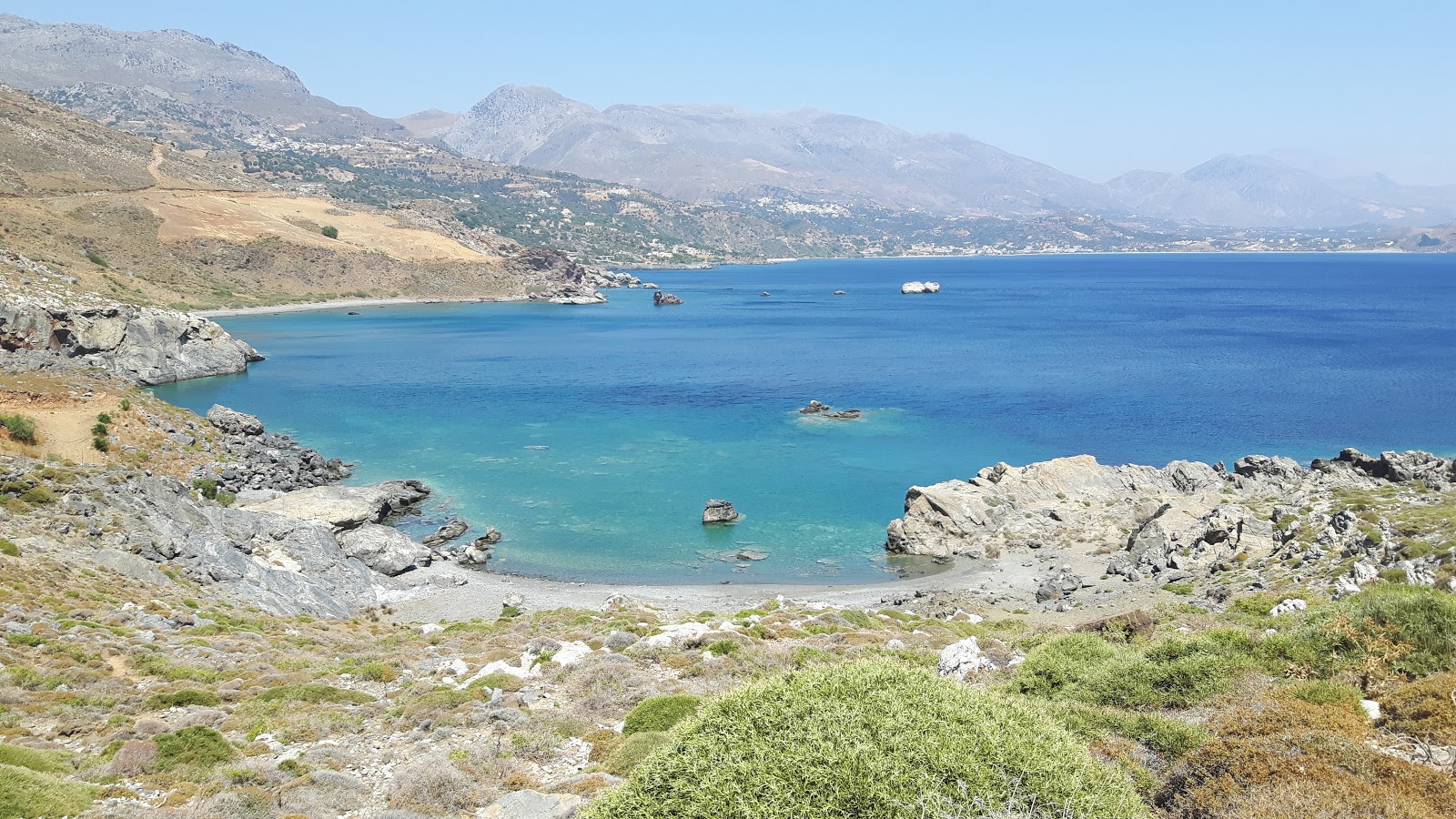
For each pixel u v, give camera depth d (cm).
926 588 5238
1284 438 9162
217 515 5244
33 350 10538
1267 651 1934
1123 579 5128
